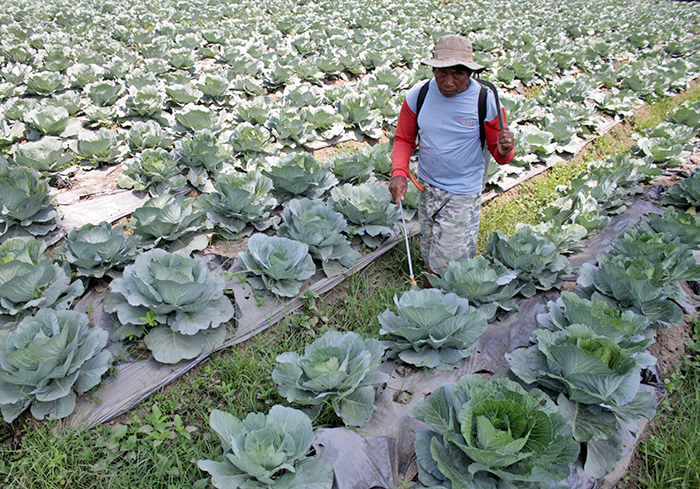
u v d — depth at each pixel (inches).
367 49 385.7
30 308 131.0
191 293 126.7
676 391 139.1
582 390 110.7
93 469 104.4
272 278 150.8
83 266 143.1
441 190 144.6
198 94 257.4
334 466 100.9
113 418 116.3
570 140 297.1
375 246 179.5
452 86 125.5
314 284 160.2
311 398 111.3
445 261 155.4
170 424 114.0
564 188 238.1
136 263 134.3
